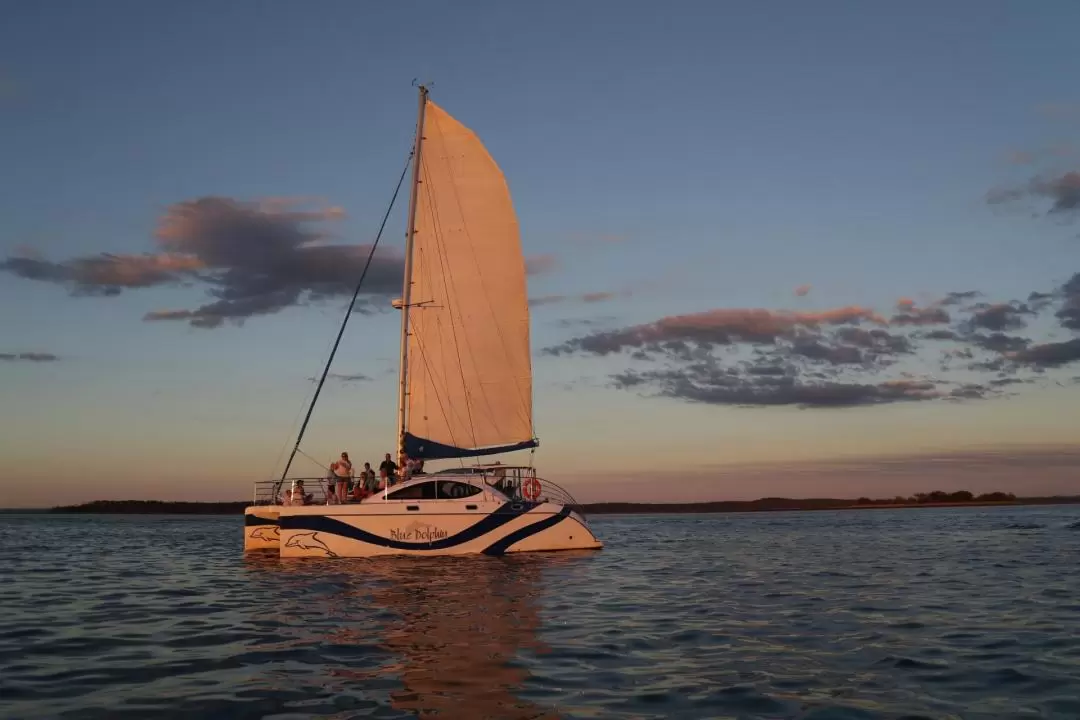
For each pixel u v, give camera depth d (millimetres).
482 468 24344
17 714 7836
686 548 30109
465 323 24781
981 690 8656
